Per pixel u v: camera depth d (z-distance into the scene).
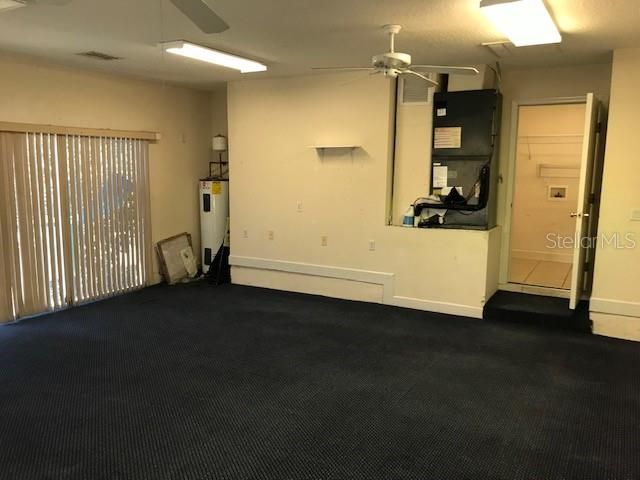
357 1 3.16
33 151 5.00
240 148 6.38
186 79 6.09
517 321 4.96
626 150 4.38
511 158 5.50
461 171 5.23
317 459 2.65
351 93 5.58
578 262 4.66
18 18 3.62
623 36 3.90
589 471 2.58
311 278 6.10
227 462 2.61
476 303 5.14
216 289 6.33
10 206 4.84
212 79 6.10
